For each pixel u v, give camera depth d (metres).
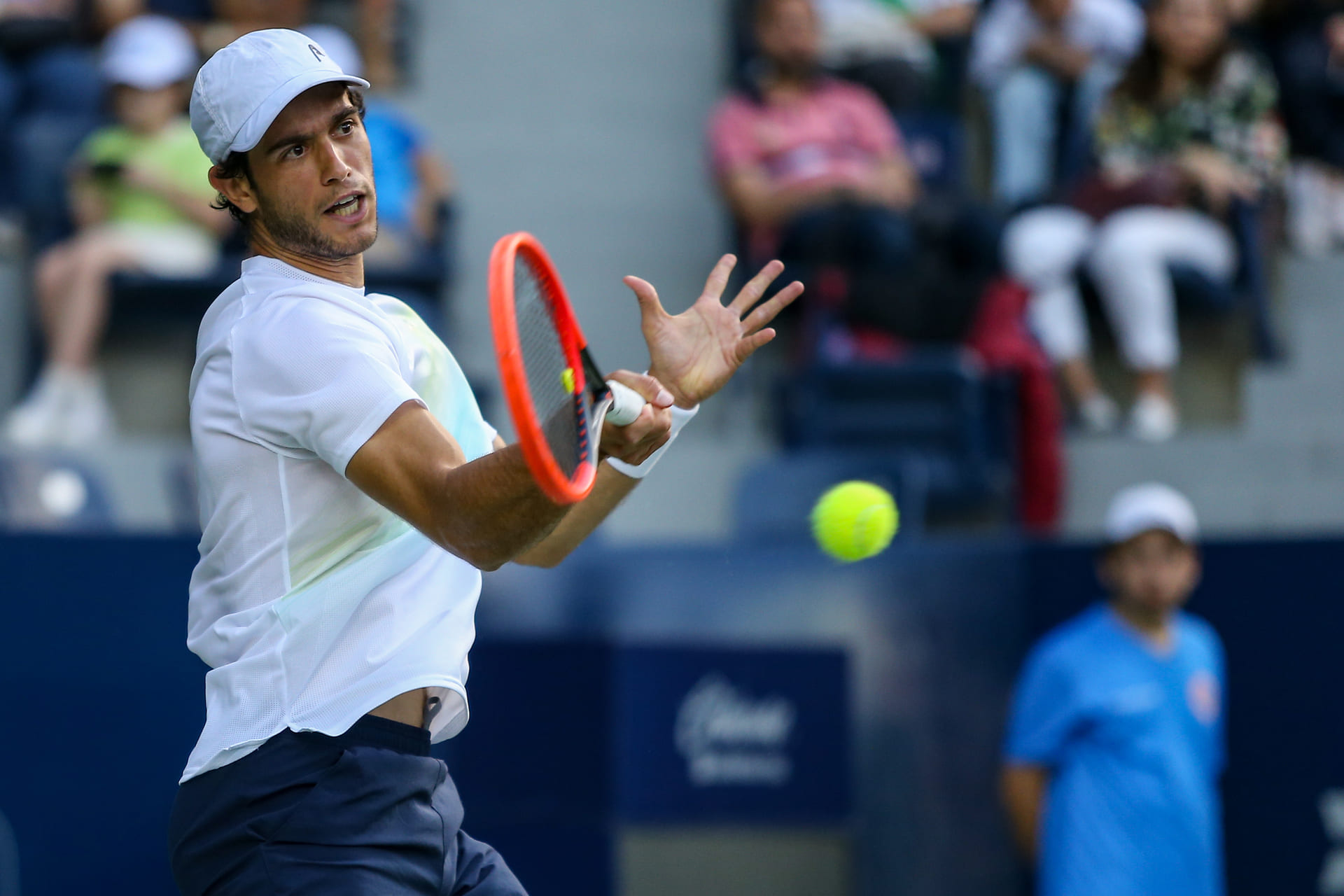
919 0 27.72
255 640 7.31
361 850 7.27
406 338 7.62
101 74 23.91
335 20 26.70
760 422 24.53
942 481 22.42
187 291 22.50
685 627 19.02
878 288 23.70
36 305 22.30
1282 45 27.47
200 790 7.41
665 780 17.81
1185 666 17.11
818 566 19.27
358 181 7.44
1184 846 16.61
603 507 8.54
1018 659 19.53
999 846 19.28
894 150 24.77
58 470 19.64
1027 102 26.23
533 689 17.84
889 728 19.14
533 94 27.16
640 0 27.86
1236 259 25.08
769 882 17.98
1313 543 19.38
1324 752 19.22
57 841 17.19
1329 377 24.86
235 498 7.30
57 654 17.36
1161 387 24.45
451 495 6.51
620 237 26.95
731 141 24.34
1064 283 24.42
